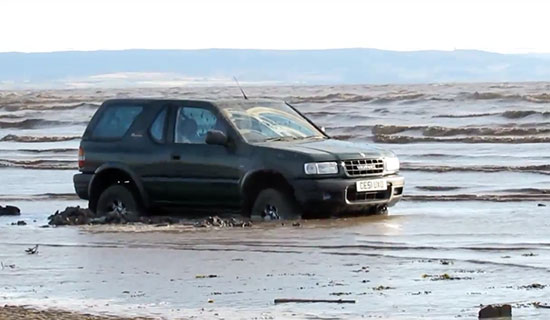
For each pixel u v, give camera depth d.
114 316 19.56
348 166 32.44
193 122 33.88
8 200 41.78
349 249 26.80
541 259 24.55
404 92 183.25
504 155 58.50
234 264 25.08
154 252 27.11
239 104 34.16
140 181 34.22
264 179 32.75
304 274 23.58
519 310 19.42
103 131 35.12
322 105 123.00
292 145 33.03
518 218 31.84
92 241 29.28
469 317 19.03
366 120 96.38
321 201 32.00
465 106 110.50
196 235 29.89
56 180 49.59
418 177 47.09
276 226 31.27
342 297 20.98
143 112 34.59
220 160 33.06
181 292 21.89
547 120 89.94
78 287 22.70
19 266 25.48
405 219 32.31
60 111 133.75
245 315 19.61
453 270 23.55
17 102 185.62
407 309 19.81
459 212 33.91
